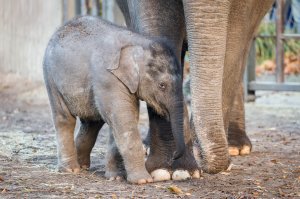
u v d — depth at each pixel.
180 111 9.54
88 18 10.24
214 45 8.91
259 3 11.12
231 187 9.66
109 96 9.66
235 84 10.27
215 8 8.90
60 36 10.30
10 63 21.58
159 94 9.57
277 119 16.72
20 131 14.66
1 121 16.27
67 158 10.55
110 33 9.84
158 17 10.09
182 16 10.17
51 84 10.37
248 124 16.03
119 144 9.73
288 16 20.98
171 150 9.97
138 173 9.76
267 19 24.38
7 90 20.61
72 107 10.22
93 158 11.69
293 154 12.30
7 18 21.62
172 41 10.18
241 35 10.09
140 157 9.77
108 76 9.63
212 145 8.90
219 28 8.94
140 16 10.19
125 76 9.59
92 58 9.81
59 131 10.53
